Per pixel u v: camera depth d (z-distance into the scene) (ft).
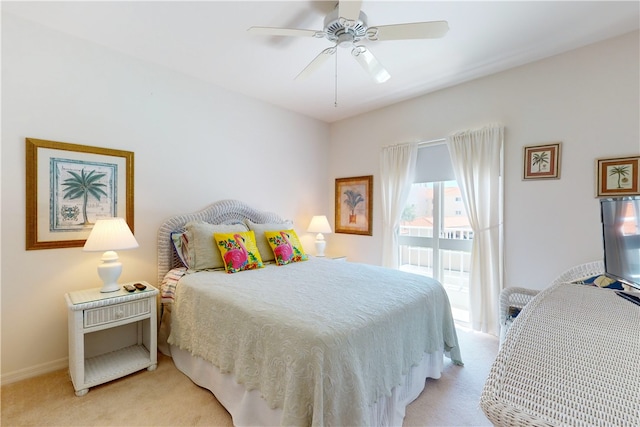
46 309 7.11
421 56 8.28
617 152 7.30
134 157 8.50
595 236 7.63
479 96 9.66
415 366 6.03
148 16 6.64
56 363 7.23
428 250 11.59
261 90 10.77
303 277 7.61
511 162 8.98
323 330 4.52
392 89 10.59
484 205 9.37
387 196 12.11
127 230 7.20
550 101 8.30
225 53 8.25
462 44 7.68
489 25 6.88
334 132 14.47
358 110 12.85
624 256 4.42
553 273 8.27
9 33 6.57
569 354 2.17
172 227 9.03
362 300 5.83
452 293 11.26
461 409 5.90
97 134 7.82
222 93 10.52
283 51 8.13
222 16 6.65
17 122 6.70
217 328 5.99
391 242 11.88
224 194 10.66
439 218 11.18
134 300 7.06
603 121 7.50
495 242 9.14
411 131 11.49
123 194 8.27
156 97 8.91
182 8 6.38
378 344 5.03
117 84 8.14
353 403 4.34
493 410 1.79
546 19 6.66
